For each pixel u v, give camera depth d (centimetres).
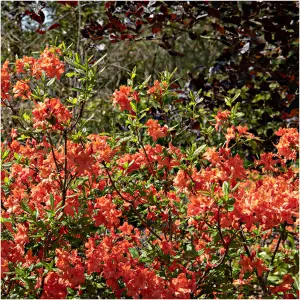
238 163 220
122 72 609
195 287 218
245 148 375
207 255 234
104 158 211
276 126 450
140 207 263
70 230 225
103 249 213
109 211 227
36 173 246
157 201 239
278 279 268
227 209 197
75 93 446
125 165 235
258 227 245
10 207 210
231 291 245
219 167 220
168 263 225
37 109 205
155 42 598
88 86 217
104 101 541
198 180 223
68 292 213
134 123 227
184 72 646
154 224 243
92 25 446
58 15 562
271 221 206
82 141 227
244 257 240
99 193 255
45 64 220
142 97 262
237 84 411
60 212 214
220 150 227
